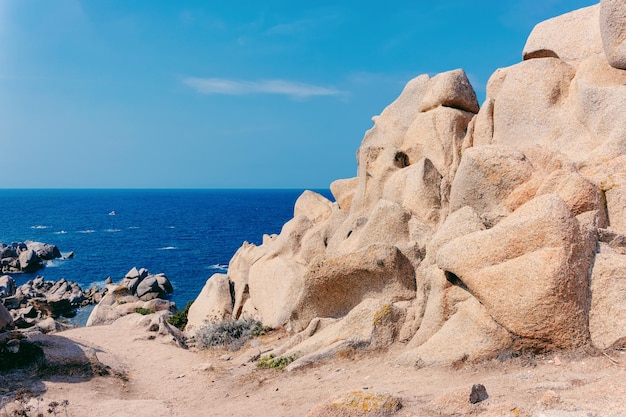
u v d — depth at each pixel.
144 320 22.02
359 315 13.51
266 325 19.22
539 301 9.76
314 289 15.97
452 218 13.20
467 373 10.05
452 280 12.01
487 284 10.43
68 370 14.03
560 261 9.78
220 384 13.51
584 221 11.87
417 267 15.23
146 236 99.44
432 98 20.66
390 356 12.46
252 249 25.66
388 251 14.84
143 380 14.52
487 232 10.95
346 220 20.66
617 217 12.40
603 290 9.91
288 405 10.52
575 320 9.66
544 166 14.75
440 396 8.41
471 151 14.80
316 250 21.34
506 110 17.55
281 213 173.50
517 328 10.01
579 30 18.14
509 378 9.15
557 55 18.58
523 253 10.32
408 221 16.80
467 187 14.84
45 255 71.31
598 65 16.47
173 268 63.12
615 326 9.53
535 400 7.87
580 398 7.52
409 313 13.42
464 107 20.45
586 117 15.47
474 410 7.94
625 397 7.20
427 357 10.90
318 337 14.12
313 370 12.76
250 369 14.34
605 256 10.30
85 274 60.97
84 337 20.11
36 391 12.38
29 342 14.85
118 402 11.85
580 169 14.31
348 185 24.42
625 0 14.75
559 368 9.34
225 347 18.09
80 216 158.00
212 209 199.50
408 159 20.58
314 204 26.45
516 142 17.22
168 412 11.23
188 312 25.31
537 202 10.62
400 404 8.60
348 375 11.69
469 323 10.90
